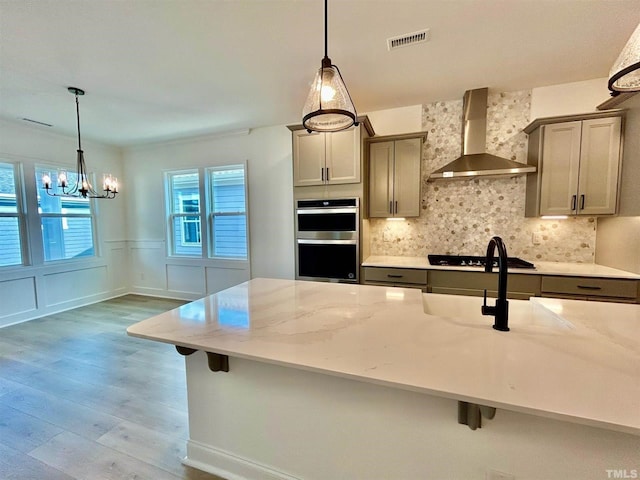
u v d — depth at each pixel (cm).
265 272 442
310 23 194
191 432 165
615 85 124
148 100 315
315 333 124
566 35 210
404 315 146
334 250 328
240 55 231
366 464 128
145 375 262
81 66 245
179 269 500
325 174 326
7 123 378
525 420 104
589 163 264
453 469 115
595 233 299
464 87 297
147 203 514
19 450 177
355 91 303
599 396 79
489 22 195
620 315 144
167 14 183
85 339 339
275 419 144
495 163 285
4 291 381
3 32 198
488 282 278
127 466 166
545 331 124
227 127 419
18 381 252
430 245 355
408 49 226
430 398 115
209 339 120
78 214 467
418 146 319
